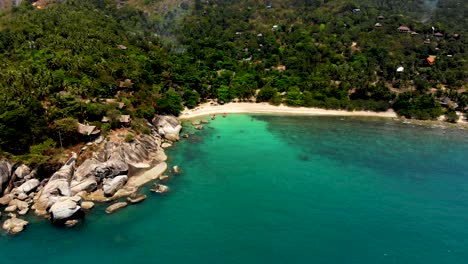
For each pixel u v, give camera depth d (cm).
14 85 9494
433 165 10244
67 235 6794
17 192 7812
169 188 8512
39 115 9056
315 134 12588
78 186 8006
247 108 15188
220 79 16250
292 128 13150
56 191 7762
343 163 10206
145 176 8962
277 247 6644
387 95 15675
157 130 11625
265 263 6253
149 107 11900
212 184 8775
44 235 6762
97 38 15575
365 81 16188
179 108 13712
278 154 10700
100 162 8750
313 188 8731
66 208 7006
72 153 8800
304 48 19950
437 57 19112
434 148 11556
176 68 15800
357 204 8094
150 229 7044
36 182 8000
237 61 19400
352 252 6569
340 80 17188
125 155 9244
